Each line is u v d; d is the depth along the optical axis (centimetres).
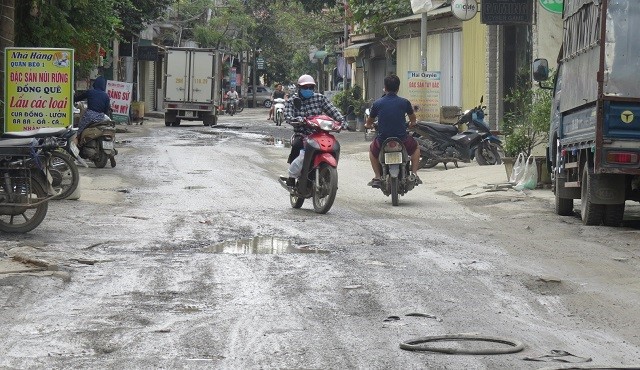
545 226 1677
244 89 11656
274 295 1066
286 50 11400
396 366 778
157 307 1003
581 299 1055
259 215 1791
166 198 2061
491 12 3195
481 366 778
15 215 1500
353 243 1450
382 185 2008
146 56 7175
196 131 5075
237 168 2834
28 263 1227
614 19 1549
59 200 1941
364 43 5984
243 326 916
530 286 1123
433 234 1557
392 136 2000
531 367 777
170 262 1271
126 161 3061
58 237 1473
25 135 1497
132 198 2053
